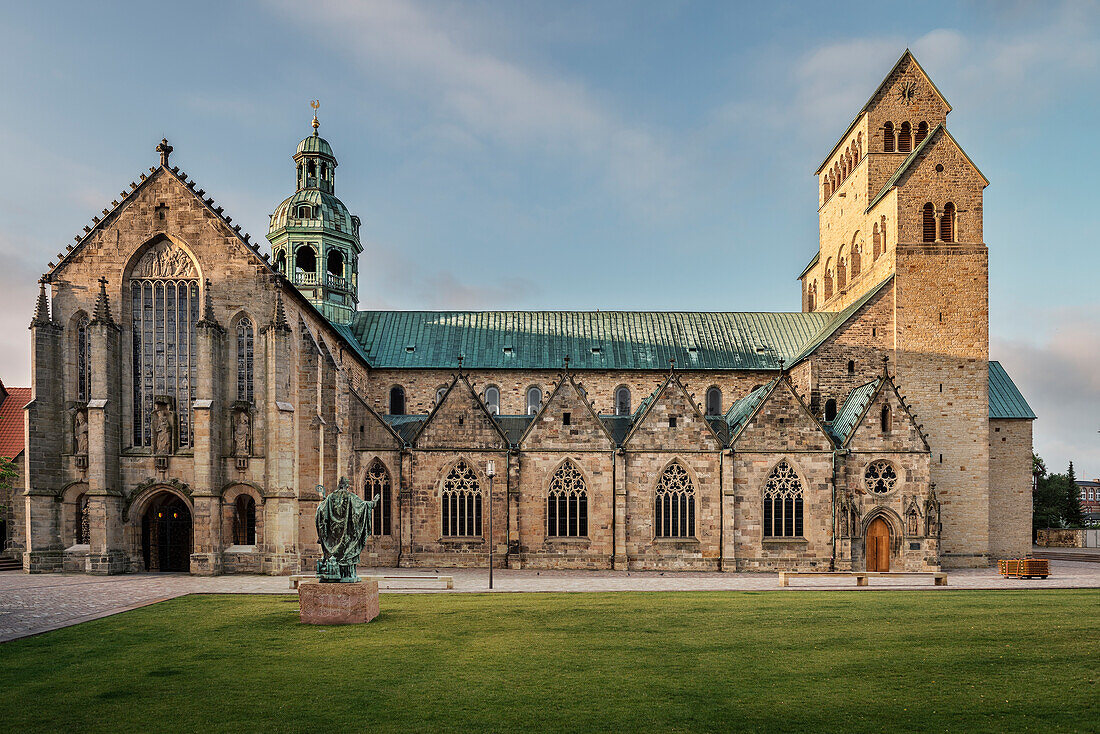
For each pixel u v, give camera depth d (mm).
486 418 67812
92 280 60844
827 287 93000
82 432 59906
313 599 34062
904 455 65875
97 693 22750
